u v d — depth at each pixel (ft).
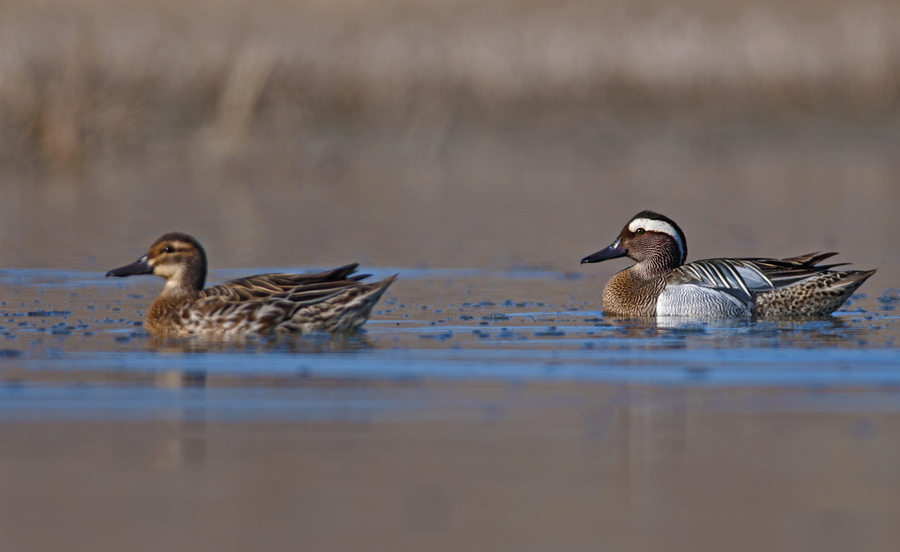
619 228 72.59
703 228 71.67
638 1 158.10
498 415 30.25
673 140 116.37
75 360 36.68
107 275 43.86
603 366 36.04
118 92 104.01
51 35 114.32
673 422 29.63
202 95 109.29
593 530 22.77
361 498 24.18
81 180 96.99
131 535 22.27
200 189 92.58
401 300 50.26
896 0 150.92
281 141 104.06
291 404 31.19
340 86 114.83
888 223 72.95
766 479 25.48
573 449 27.43
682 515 23.53
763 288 47.01
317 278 43.24
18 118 98.12
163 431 28.68
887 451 27.27
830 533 22.68
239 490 24.59
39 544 21.83
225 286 42.96
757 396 32.19
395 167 105.40
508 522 23.00
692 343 40.14
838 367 35.68
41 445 27.48
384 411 30.58
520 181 97.19
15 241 66.69
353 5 153.17
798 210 79.61
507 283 55.26
